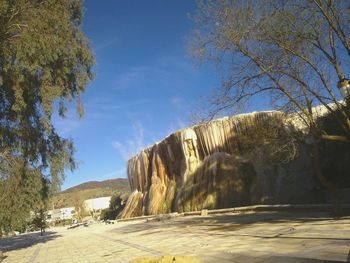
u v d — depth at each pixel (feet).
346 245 29.63
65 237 112.98
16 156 72.13
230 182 114.32
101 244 70.13
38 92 67.87
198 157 135.33
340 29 46.47
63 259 53.93
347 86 37.58
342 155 78.59
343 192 74.02
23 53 57.93
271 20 49.34
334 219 47.26
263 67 50.21
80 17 70.90
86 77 72.33
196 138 135.74
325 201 78.84
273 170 102.37
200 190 123.44
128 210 166.71
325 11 46.52
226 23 50.70
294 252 30.35
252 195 104.99
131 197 172.24
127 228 109.09
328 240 33.17
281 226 49.19
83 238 96.37
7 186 70.85
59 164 75.41
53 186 75.31
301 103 50.31
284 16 48.98
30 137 71.72
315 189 87.15
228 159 119.03
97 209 325.42
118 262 41.27
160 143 155.53
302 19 48.65
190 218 105.50
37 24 57.52
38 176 73.15
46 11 59.57
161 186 152.25
